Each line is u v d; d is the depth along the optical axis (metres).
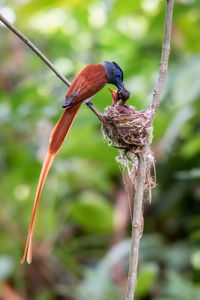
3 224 12.74
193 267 11.53
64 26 16.00
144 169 6.62
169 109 11.45
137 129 7.25
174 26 13.18
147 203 12.77
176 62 12.40
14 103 11.55
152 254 11.85
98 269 11.14
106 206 12.23
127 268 11.94
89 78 7.97
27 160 13.59
